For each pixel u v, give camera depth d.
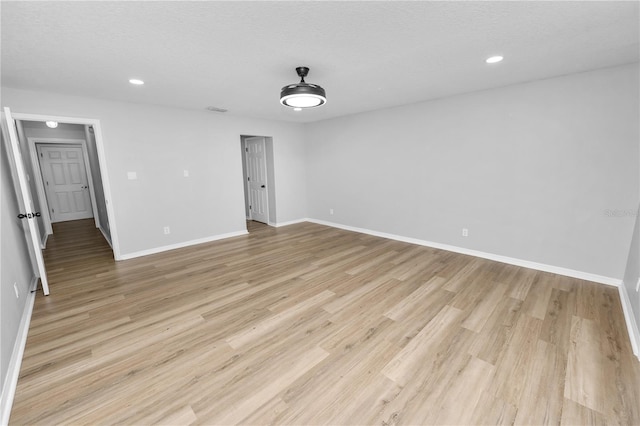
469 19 1.81
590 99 2.88
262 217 6.51
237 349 2.05
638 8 1.67
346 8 1.66
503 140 3.49
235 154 5.18
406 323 2.34
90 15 1.67
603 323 2.29
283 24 1.84
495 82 3.22
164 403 1.59
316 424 1.45
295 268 3.61
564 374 1.76
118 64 2.48
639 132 2.68
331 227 5.93
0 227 2.21
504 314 2.45
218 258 4.05
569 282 3.05
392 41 2.11
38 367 1.88
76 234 5.58
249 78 2.92
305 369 1.84
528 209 3.41
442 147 4.05
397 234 4.85
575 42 2.17
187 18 1.74
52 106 3.38
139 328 2.32
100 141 3.76
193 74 2.78
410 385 1.70
